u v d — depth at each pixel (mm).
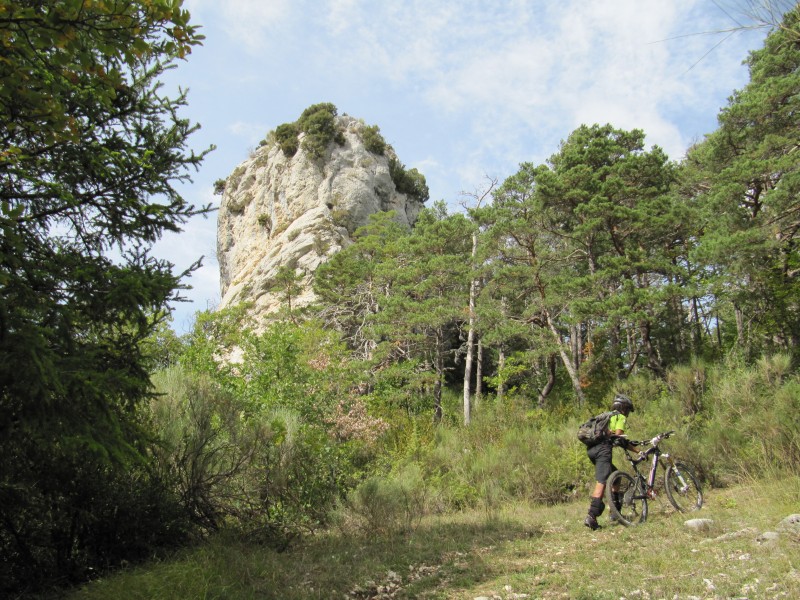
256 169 58625
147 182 6328
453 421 23891
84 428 4438
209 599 5137
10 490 5531
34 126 4828
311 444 9914
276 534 8266
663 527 7172
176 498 7879
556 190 22906
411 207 54938
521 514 10258
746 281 18656
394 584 5930
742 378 12602
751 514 7344
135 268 5934
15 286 4621
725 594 4465
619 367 25359
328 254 43031
